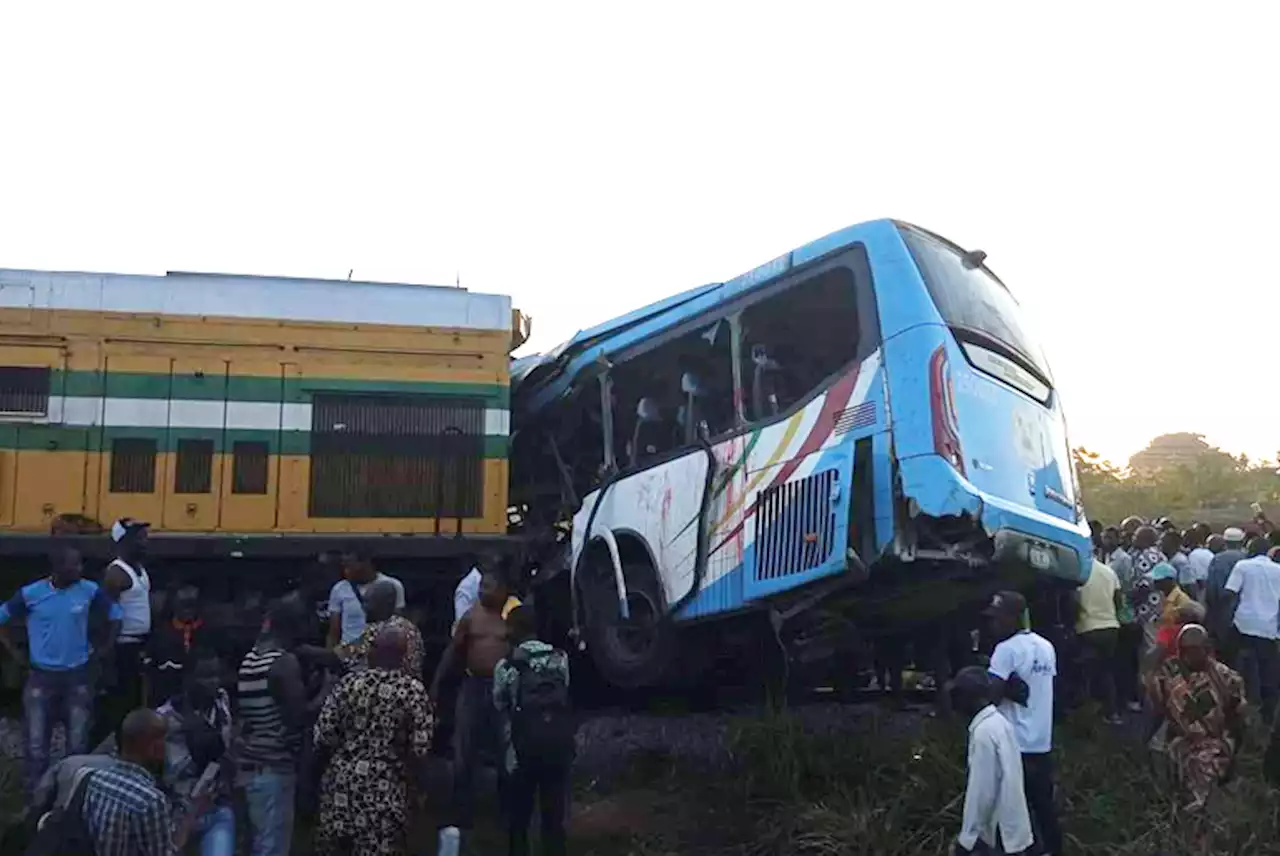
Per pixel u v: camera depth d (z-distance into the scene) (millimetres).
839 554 8164
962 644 9734
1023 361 9062
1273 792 7418
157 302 10664
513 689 6707
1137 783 7773
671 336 10086
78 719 7863
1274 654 10398
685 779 8453
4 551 9727
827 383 8648
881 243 8500
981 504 7859
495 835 7559
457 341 11195
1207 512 33312
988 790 5941
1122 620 10625
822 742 8172
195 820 5629
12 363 10336
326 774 5648
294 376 10781
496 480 11062
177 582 10133
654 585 9914
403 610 8969
